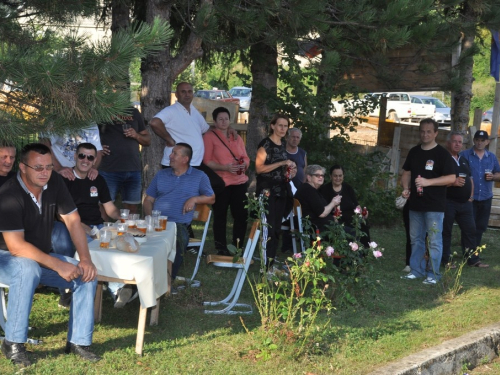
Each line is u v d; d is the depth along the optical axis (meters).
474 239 8.84
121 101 4.69
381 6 9.91
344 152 10.86
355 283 6.73
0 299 5.07
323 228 7.65
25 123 4.67
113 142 8.01
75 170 6.50
